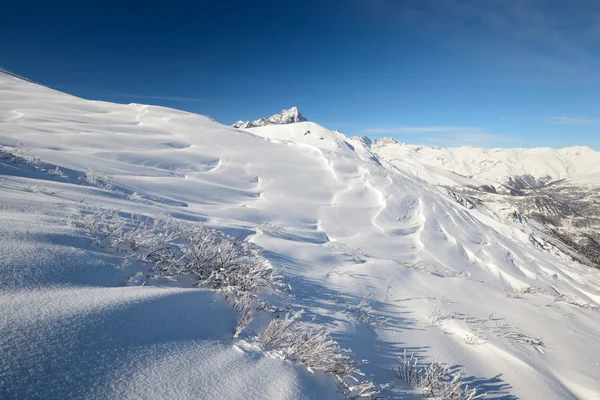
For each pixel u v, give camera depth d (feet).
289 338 9.66
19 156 25.48
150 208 22.81
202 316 9.43
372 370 11.01
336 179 64.80
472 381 11.92
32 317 6.24
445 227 56.34
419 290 21.21
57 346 5.80
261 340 9.35
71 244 10.68
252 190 51.52
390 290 19.95
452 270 40.60
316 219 46.96
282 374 7.92
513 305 22.33
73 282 8.63
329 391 8.41
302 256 22.90
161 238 14.20
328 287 17.65
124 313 7.65
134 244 12.71
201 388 6.42
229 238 20.18
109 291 8.72
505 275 46.01
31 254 8.85
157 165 47.96
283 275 16.92
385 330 14.25
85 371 5.61
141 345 6.93
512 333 17.15
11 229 9.80
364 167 71.10
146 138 57.77
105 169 36.70
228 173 54.44
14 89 85.30
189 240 16.48
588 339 18.78
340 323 13.39
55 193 17.83
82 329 6.50
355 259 25.40
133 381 5.89
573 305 26.55
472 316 18.40
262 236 25.44
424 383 10.62
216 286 12.37
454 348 14.10
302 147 77.66
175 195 37.86
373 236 46.01
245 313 10.36
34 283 7.66
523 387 12.14
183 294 10.09
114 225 13.23
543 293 28.71
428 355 13.05
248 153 65.36
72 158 36.17
